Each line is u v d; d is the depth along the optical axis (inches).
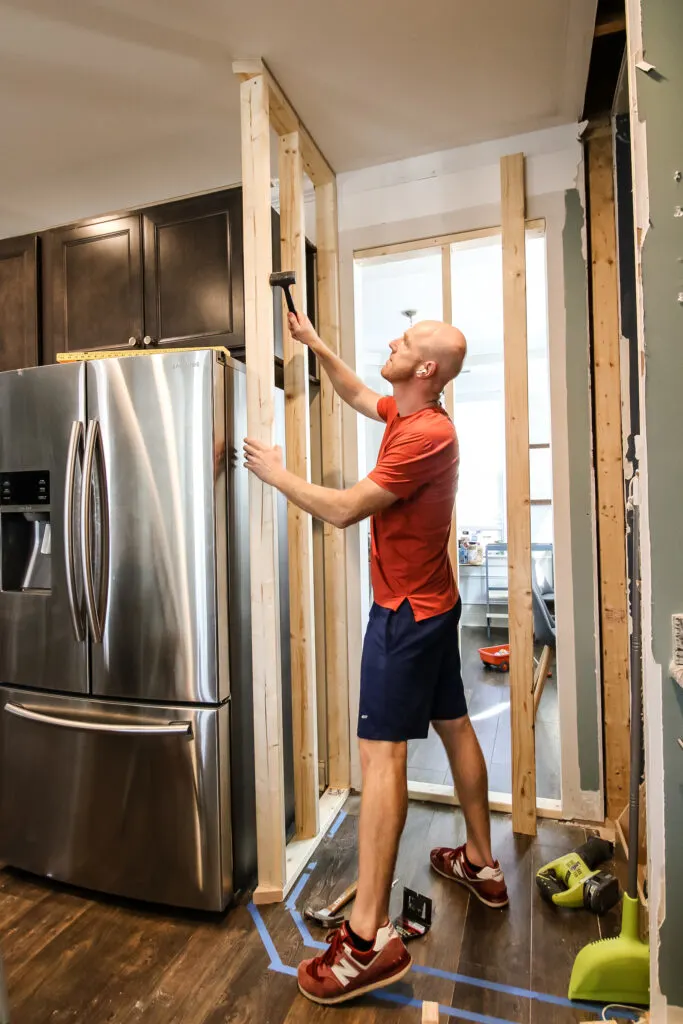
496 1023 51.0
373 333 193.5
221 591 66.0
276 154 89.7
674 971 45.1
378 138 85.7
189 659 65.1
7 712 72.0
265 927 63.3
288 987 55.1
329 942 60.2
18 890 70.6
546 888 67.0
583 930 62.0
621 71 70.1
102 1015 52.2
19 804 72.3
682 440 45.0
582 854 71.4
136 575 66.7
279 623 73.4
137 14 62.6
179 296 81.5
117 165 91.7
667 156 44.9
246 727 70.4
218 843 64.3
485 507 218.4
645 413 45.8
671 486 45.3
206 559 64.8
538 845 77.7
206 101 77.0
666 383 45.3
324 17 63.4
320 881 71.3
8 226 110.0
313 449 92.3
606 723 82.4
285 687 81.1
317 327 93.1
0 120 80.0
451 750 68.4
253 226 69.4
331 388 91.0
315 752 79.4
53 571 70.1
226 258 79.0
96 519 67.7
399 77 73.4
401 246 91.5
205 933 62.6
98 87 74.0
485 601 215.0
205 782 64.4
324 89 75.2
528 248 139.9
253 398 68.6
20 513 73.9
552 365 83.7
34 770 71.4
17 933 62.9
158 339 82.4
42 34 65.4
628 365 76.5
